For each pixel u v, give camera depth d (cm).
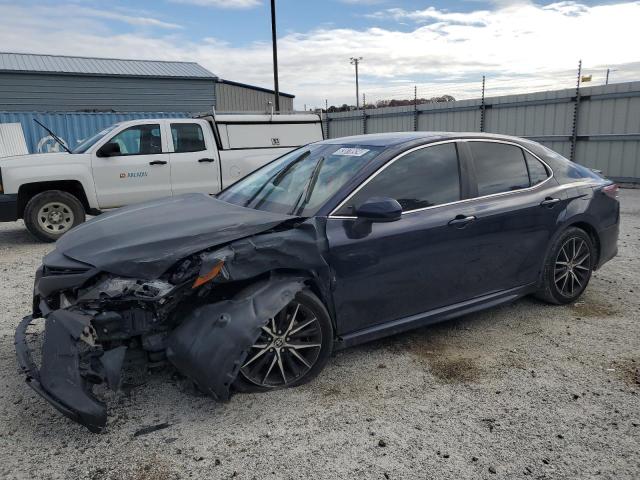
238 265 304
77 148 873
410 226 367
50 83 2572
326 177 384
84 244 336
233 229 324
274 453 274
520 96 1488
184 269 300
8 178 776
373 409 315
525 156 453
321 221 341
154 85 2780
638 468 259
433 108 1733
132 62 2938
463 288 401
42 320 458
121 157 850
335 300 344
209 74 2936
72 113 1659
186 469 263
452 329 432
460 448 277
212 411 314
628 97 1263
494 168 429
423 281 377
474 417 305
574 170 488
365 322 360
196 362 288
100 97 2677
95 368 283
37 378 285
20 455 276
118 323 293
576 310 470
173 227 338
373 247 351
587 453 271
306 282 338
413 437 287
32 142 1617
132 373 354
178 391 337
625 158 1291
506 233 416
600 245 488
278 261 317
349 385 343
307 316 333
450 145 412
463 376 353
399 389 337
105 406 276
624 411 308
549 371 358
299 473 259
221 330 291
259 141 969
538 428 293
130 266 297
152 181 871
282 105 3353
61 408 265
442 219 381
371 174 367
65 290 310
